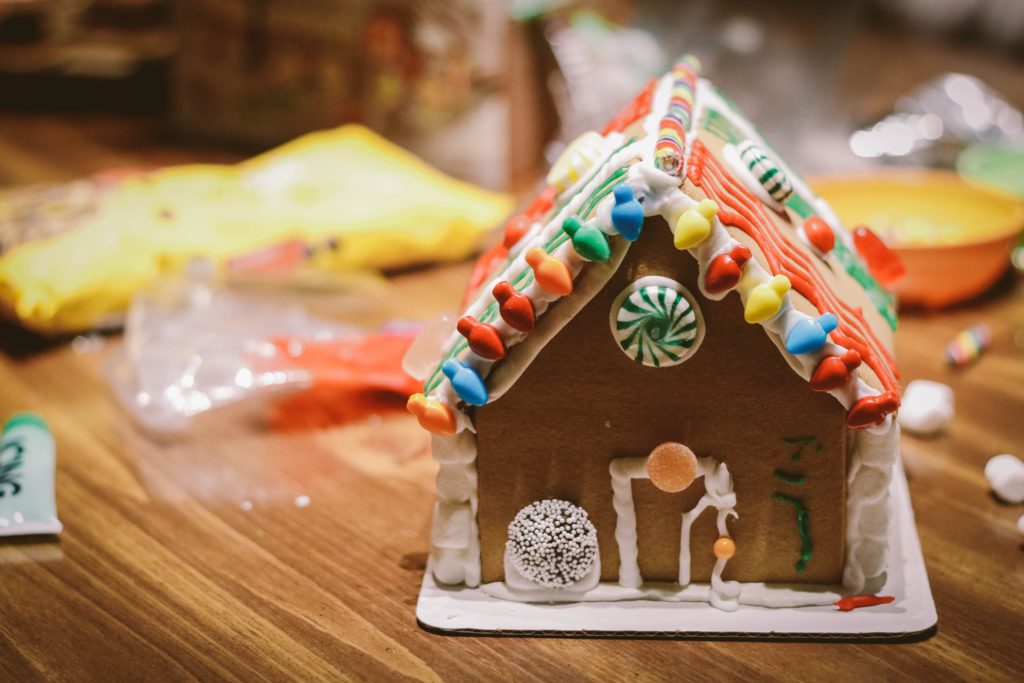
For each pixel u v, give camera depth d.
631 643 0.38
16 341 0.58
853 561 0.39
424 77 0.70
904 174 0.63
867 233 0.45
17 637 0.39
